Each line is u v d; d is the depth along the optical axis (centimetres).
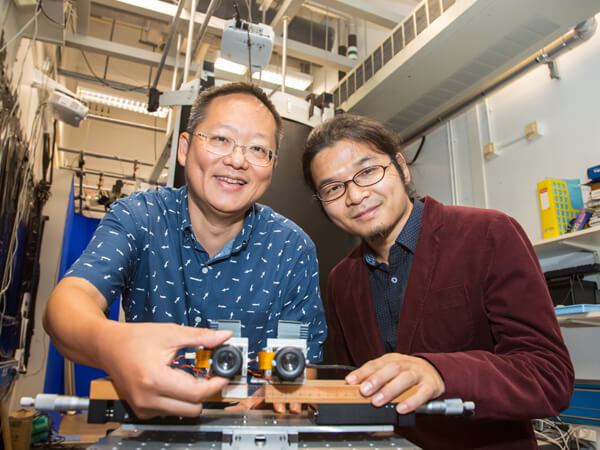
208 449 50
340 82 366
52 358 448
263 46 232
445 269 99
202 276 102
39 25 233
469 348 96
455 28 240
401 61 275
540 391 67
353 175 102
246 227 103
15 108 215
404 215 112
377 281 118
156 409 47
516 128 303
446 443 93
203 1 321
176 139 222
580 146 258
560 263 259
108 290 80
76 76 428
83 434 385
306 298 115
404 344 99
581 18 229
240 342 55
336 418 52
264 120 93
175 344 48
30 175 320
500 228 95
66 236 463
